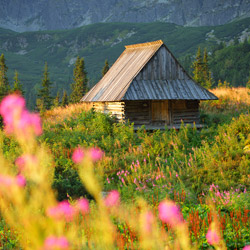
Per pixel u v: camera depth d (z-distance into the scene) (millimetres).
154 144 42719
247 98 73188
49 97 195625
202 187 28953
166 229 13117
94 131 49031
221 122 57875
